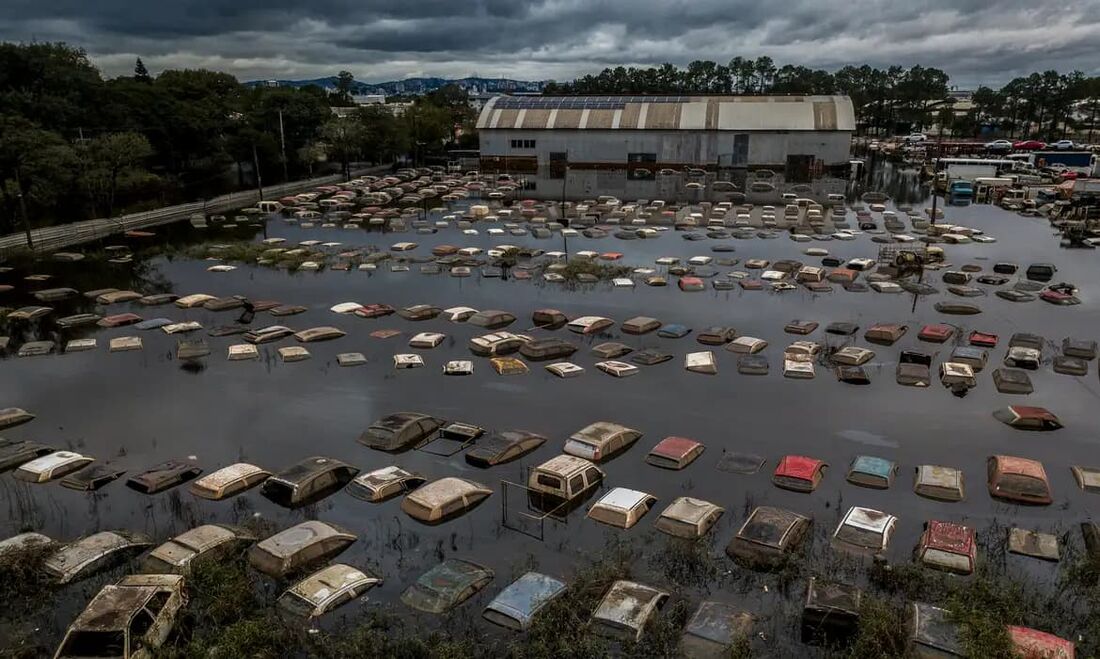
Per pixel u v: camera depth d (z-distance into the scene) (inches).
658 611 708.7
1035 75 7327.8
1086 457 1031.6
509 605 704.4
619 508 877.2
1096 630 685.9
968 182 3627.0
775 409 1193.4
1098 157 4025.6
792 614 718.5
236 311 1761.8
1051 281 1999.3
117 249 2438.5
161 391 1277.1
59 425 1147.9
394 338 1535.4
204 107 4259.4
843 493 944.9
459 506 901.8
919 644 642.8
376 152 4945.9
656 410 1192.8
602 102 4830.2
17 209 2726.4
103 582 771.4
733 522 877.8
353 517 896.3
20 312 1715.1
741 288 1930.4
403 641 658.8
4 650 671.8
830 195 3538.4
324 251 2450.8
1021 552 810.8
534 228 2844.5
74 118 3464.6
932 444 1073.5
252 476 966.4
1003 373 1279.5
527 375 1337.4
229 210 3395.7
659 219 3016.7
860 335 1535.4
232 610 711.1
